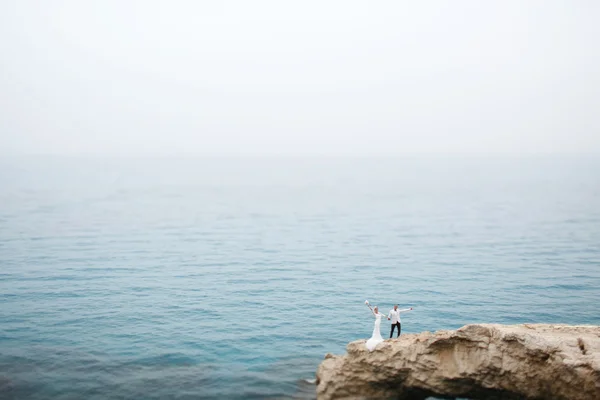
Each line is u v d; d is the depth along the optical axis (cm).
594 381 2009
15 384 2800
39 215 9669
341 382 2545
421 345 2453
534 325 2484
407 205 12525
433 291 4744
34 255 6134
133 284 4916
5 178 19538
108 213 10369
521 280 5134
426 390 2439
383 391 2536
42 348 3297
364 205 12544
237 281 5106
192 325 3775
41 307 4141
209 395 2706
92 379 2877
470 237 7875
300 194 15500
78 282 4947
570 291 4706
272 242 7444
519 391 2253
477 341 2362
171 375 2942
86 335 3541
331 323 3847
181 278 5197
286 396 2697
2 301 4281
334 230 8650
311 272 5531
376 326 2575
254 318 3947
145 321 3847
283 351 3306
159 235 7906
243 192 16100
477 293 4662
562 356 2128
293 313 4081
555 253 6519
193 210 11325
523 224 9106
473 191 16275
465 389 2406
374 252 6712
